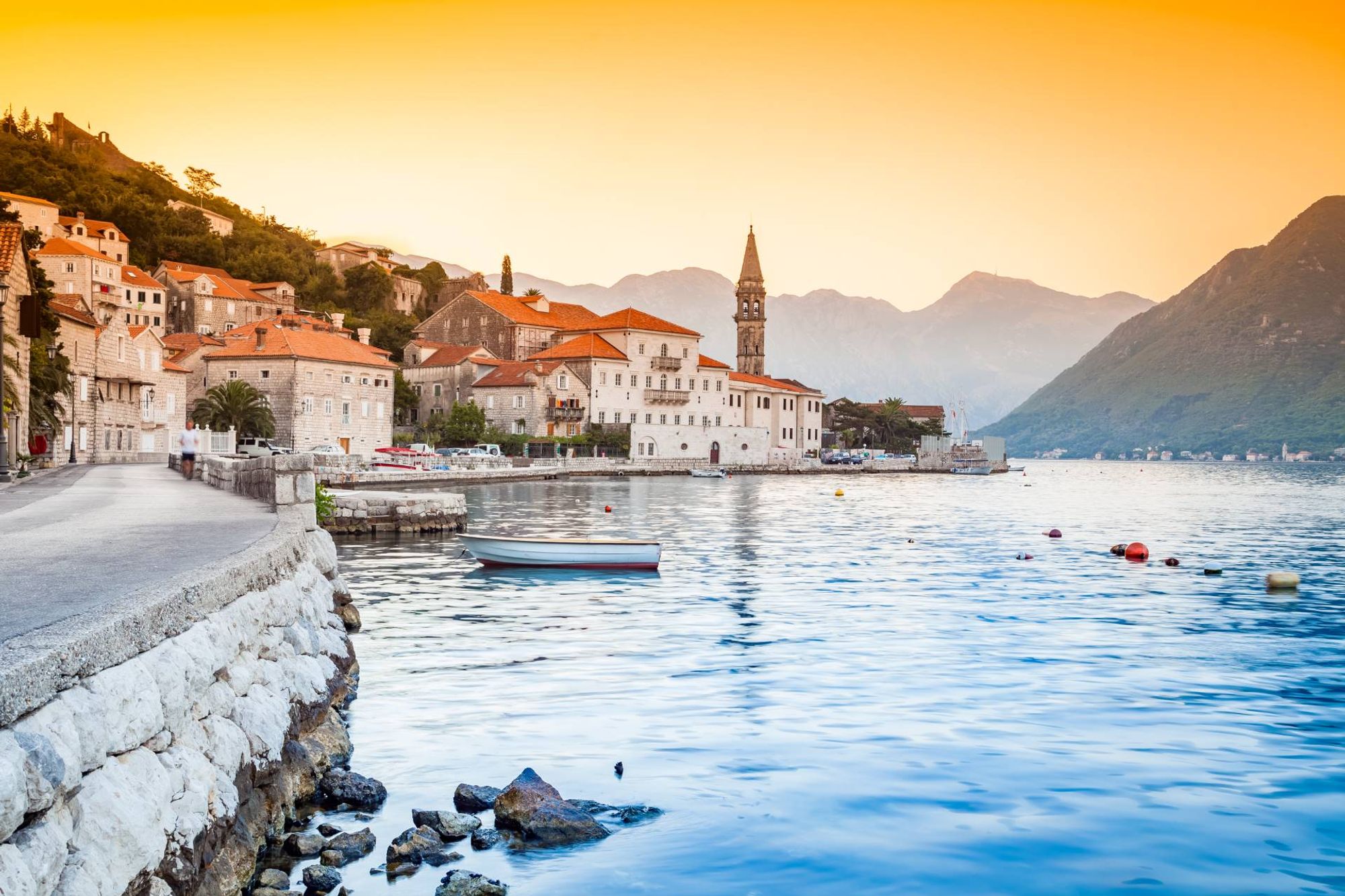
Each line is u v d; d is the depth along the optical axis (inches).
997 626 1217.4
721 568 1806.1
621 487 4778.5
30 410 2760.8
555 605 1344.7
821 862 522.9
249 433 4756.4
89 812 335.0
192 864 394.0
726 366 7140.8
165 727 414.6
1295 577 1598.2
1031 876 512.4
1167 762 685.9
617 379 6451.8
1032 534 2657.5
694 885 495.2
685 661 986.1
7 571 581.9
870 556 2048.5
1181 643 1120.2
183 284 6948.8
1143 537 2620.6
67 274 5738.2
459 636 1104.8
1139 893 496.4
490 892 470.3
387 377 5502.0
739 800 607.8
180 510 1112.2
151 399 4254.4
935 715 796.6
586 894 481.7
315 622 780.0
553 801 565.3
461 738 717.9
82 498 1352.1
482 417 5836.6
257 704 541.6
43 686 321.4
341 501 2290.8
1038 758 692.1
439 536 2300.7
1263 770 672.4
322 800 581.9
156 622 428.5
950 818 585.0
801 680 913.5
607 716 782.5
